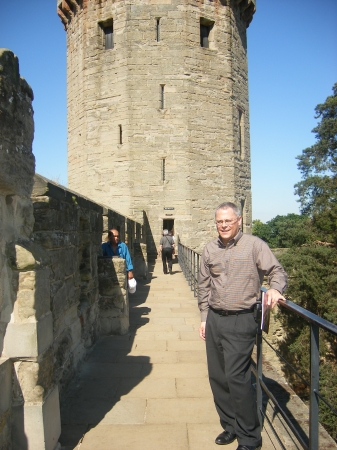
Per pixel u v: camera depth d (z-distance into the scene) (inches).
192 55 812.6
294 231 964.0
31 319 109.1
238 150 882.8
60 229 168.6
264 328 112.5
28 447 108.7
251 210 946.7
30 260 108.9
